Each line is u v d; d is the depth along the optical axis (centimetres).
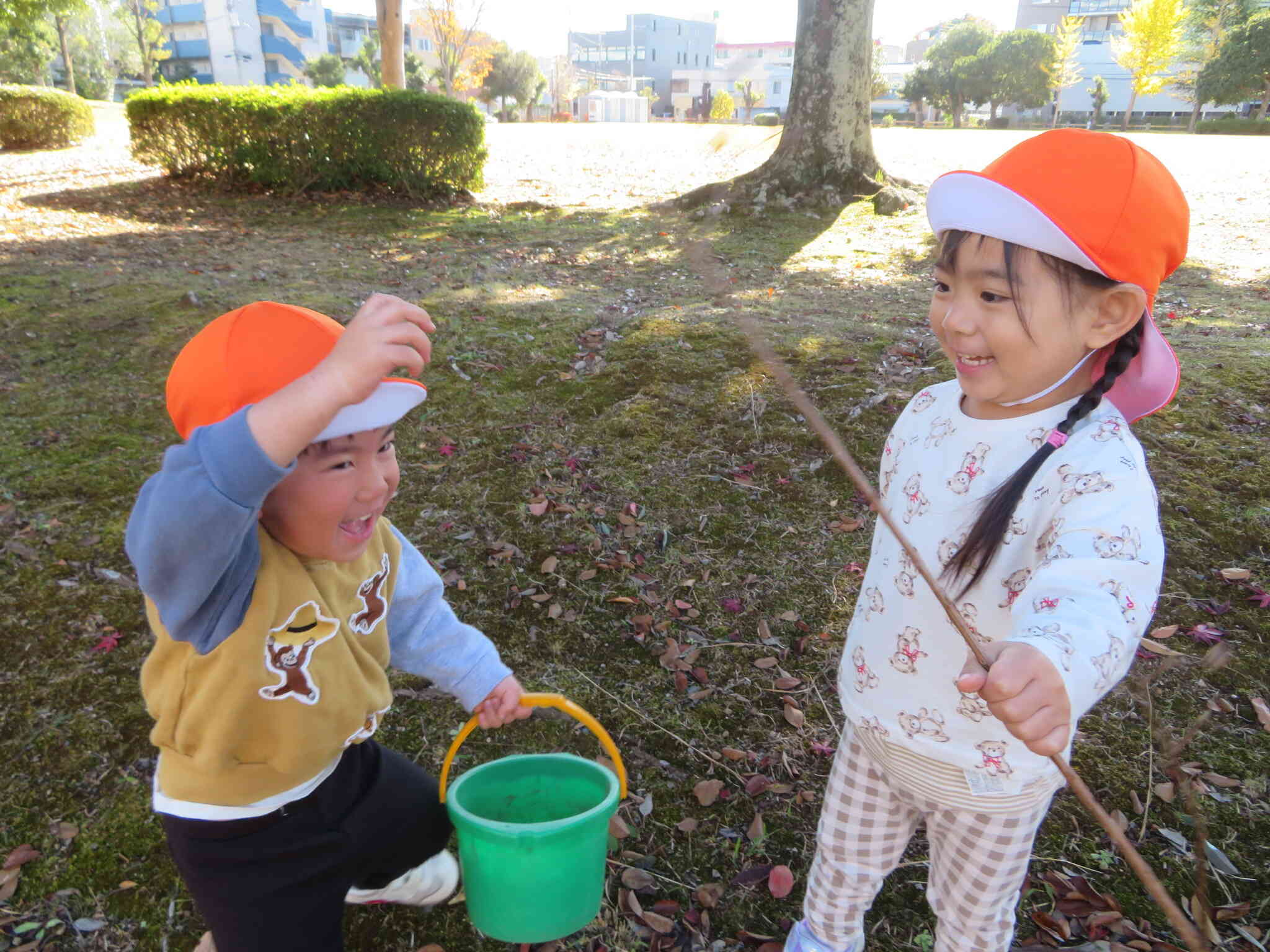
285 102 1050
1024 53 4612
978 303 138
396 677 291
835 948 184
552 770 182
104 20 5325
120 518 367
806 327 558
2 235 843
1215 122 3712
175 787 151
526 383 486
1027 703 105
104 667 290
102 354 525
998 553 140
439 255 799
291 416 119
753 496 389
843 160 992
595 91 5122
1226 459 394
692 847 232
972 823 158
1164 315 598
